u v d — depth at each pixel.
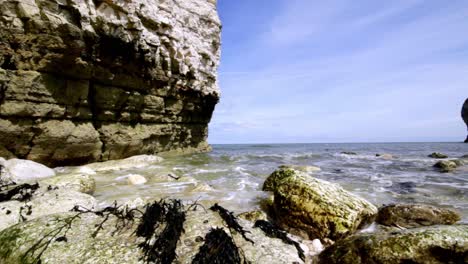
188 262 3.38
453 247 4.05
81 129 13.68
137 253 3.45
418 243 4.14
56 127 12.55
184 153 24.83
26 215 5.23
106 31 13.65
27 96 11.38
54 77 12.25
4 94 10.75
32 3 11.01
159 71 18.28
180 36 20.55
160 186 10.29
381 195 9.89
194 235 3.92
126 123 16.86
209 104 26.69
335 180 12.77
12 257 3.52
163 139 21.17
